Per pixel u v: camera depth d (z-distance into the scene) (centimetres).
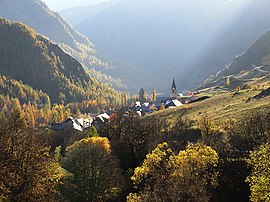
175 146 6925
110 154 7412
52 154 7631
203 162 4509
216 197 4634
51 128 16850
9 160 3625
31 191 3594
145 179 5100
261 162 3344
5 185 3434
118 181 6638
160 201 4109
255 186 3175
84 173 6191
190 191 3997
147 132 8475
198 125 8406
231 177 4938
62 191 5572
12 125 4147
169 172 4609
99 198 6031
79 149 6788
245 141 5925
